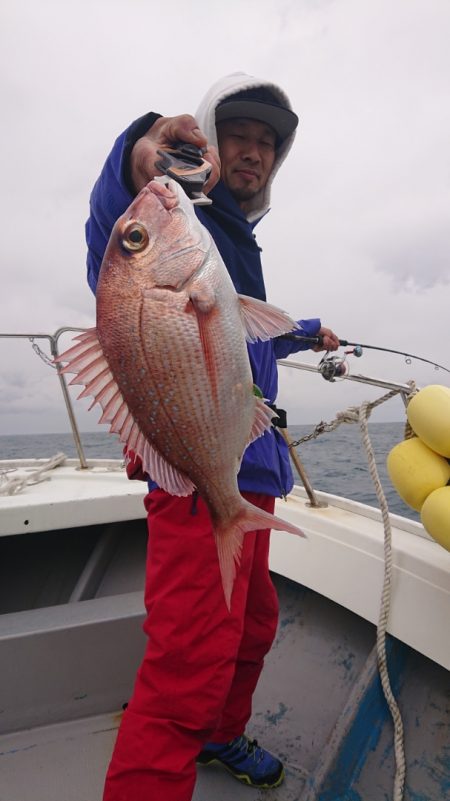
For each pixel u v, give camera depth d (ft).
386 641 5.90
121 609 6.51
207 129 5.47
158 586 4.44
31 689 5.98
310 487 8.00
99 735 5.97
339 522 7.00
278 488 5.14
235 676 5.40
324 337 6.94
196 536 4.32
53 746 5.82
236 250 5.19
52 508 7.44
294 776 5.62
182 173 3.91
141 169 4.17
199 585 4.30
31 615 6.38
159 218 3.71
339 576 6.61
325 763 5.31
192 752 4.24
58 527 7.48
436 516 4.57
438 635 5.21
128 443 3.70
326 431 7.05
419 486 4.82
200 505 4.34
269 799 5.35
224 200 5.12
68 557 8.87
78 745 5.84
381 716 5.61
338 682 6.41
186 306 3.71
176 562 4.36
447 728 5.24
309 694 6.45
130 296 3.64
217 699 4.29
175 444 3.78
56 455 11.53
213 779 5.60
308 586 6.98
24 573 8.64
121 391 3.69
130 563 8.73
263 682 6.78
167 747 4.13
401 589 5.71
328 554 6.84
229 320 3.86
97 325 3.68
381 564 6.14
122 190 4.39
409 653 5.90
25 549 8.76
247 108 5.60
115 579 8.52
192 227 3.82
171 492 3.76
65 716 6.10
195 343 3.73
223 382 3.82
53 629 6.02
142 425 3.72
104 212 4.62
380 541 6.24
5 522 7.24
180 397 3.74
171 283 3.70
